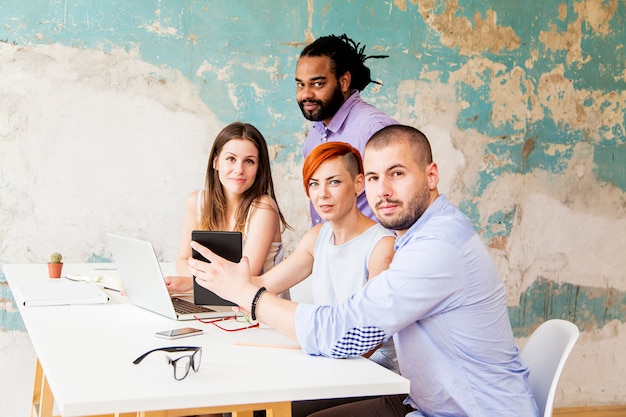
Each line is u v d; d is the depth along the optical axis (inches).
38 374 114.0
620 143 185.6
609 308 186.2
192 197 125.5
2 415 152.0
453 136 174.4
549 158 180.9
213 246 84.6
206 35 159.2
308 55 139.0
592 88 182.9
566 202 182.4
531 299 181.0
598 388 185.6
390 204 79.7
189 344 78.3
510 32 176.9
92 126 153.9
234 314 92.7
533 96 179.0
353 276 93.5
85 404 57.9
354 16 167.5
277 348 78.0
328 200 92.9
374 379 67.6
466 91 174.7
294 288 118.2
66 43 151.6
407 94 171.3
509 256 179.2
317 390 64.7
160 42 156.6
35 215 151.7
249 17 161.3
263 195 119.5
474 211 176.6
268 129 164.1
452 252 75.5
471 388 77.0
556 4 179.3
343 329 73.8
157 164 158.1
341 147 93.8
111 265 135.0
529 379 86.7
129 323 87.7
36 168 151.3
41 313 92.4
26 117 150.2
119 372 66.6
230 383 64.4
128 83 155.4
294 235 167.0
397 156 79.2
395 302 74.0
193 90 159.2
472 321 76.9
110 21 153.7
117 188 156.1
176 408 60.3
